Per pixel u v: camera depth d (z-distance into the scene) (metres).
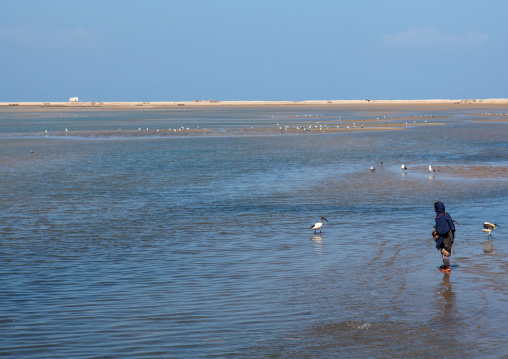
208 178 47.66
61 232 28.31
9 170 53.41
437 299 17.86
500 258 22.70
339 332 15.31
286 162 59.16
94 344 14.64
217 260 22.92
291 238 26.72
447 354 13.86
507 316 16.30
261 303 17.67
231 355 13.93
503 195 37.91
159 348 14.37
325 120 158.12
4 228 29.22
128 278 20.55
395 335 15.07
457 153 67.19
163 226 29.64
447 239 20.67
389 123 136.38
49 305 17.64
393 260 22.61
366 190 40.94
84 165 57.19
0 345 14.62
